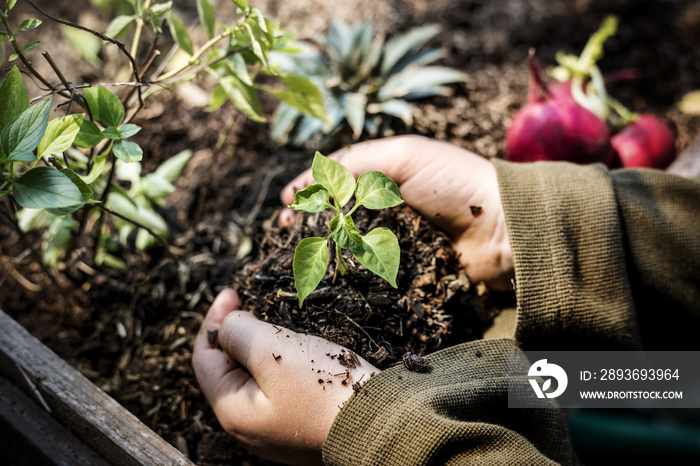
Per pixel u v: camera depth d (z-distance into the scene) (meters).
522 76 1.91
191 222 1.57
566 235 1.08
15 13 1.84
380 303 1.05
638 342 1.11
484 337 1.19
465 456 0.89
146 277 1.45
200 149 1.69
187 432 1.25
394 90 1.64
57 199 0.72
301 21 1.95
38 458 1.16
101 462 1.12
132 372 1.32
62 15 1.86
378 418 0.90
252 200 1.61
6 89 0.79
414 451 0.87
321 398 0.95
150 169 1.64
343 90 1.64
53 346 1.35
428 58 1.70
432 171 1.15
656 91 2.00
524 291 1.05
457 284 1.14
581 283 1.07
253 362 0.98
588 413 1.85
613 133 1.64
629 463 1.81
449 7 2.05
